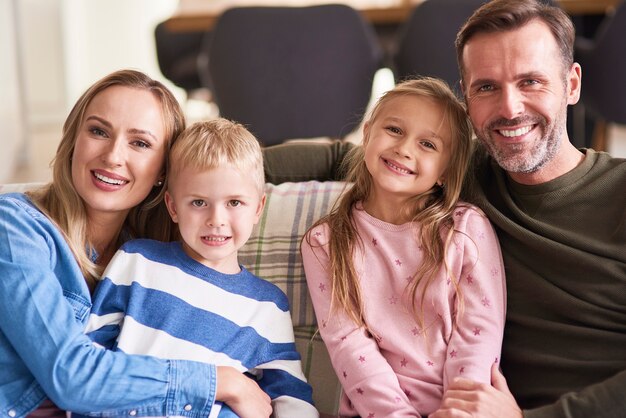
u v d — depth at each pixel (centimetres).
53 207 150
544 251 149
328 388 161
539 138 152
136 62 704
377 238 161
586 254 146
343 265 159
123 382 130
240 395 138
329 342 155
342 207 168
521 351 151
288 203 177
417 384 148
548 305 149
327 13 347
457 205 161
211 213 148
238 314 152
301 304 167
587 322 146
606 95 350
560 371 146
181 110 161
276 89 358
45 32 637
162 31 452
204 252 149
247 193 150
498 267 154
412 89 162
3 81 424
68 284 142
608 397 129
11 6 461
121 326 145
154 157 152
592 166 154
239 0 443
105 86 151
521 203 158
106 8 689
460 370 145
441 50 351
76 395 128
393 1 411
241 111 365
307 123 365
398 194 162
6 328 130
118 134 147
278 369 152
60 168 150
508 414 133
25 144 493
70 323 132
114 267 149
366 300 157
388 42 419
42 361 128
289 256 170
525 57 149
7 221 137
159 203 164
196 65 441
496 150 155
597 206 150
